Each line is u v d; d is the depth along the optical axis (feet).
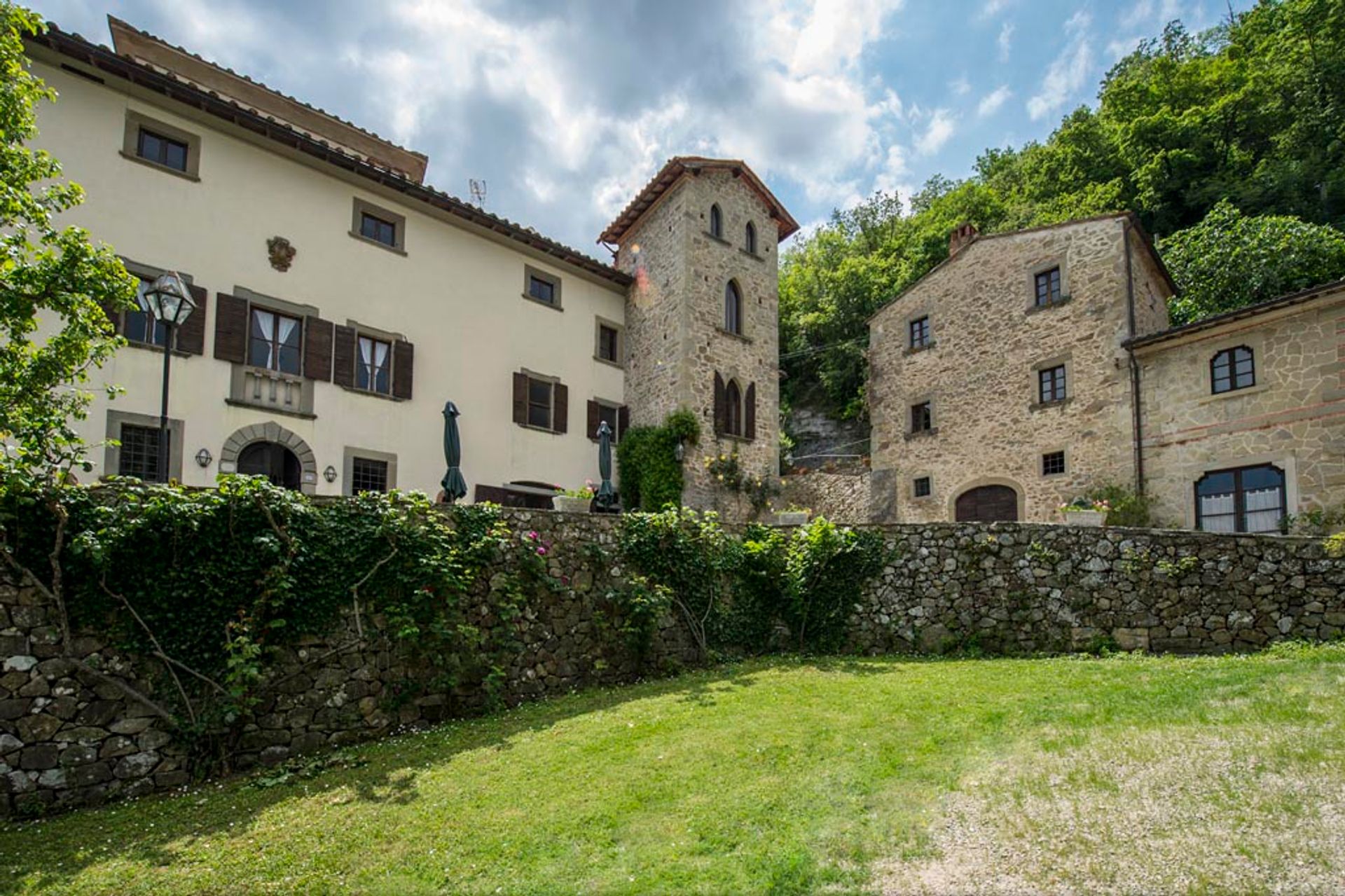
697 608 30.48
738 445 57.00
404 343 45.80
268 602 19.11
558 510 29.37
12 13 20.33
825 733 17.94
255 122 40.01
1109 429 48.83
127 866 12.39
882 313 67.26
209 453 37.01
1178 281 62.39
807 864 11.16
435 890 11.12
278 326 41.16
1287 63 83.20
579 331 57.06
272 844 13.02
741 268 60.18
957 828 12.10
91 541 16.11
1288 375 40.52
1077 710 18.43
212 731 17.71
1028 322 54.95
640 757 16.76
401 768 17.21
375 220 46.73
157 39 45.50
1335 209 71.31
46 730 15.93
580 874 11.34
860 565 32.81
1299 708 16.60
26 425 17.92
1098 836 11.39
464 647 22.68
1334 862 10.11
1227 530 42.60
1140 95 92.68
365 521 21.67
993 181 126.62
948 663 27.22
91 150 35.27
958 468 58.54
